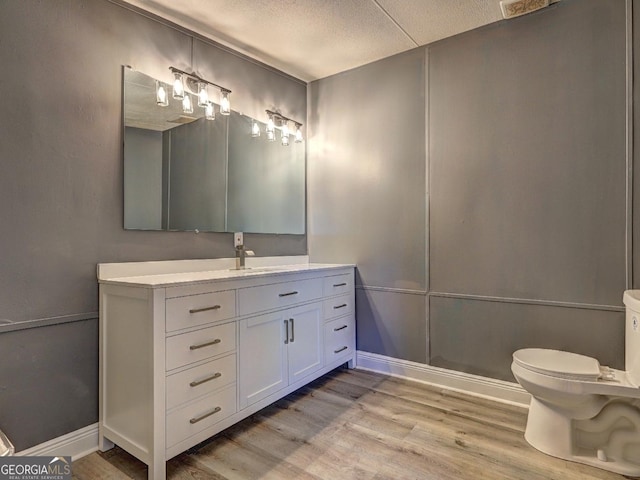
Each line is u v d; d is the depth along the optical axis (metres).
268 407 2.32
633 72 1.98
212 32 2.46
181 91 2.28
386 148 2.89
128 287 1.71
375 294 2.96
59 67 1.80
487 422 2.12
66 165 1.82
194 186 2.41
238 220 2.72
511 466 1.71
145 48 2.16
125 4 2.07
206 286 1.82
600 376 1.73
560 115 2.19
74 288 1.85
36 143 1.72
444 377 2.62
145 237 2.15
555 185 2.21
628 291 1.91
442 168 2.62
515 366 1.94
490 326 2.44
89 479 1.64
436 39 2.61
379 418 2.17
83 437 1.85
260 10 2.22
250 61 2.83
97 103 1.94
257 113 2.88
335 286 2.79
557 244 2.21
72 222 1.84
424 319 2.71
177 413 1.68
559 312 2.20
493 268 2.43
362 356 3.02
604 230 2.06
